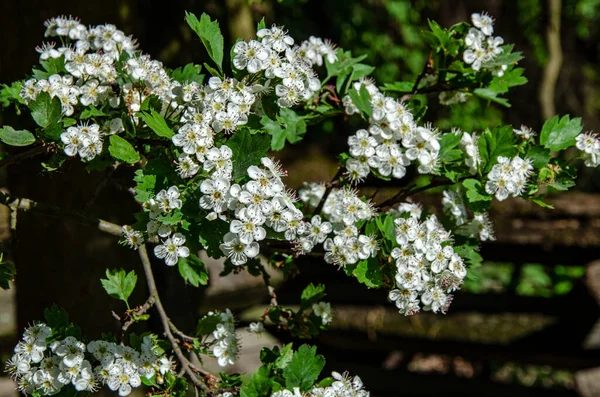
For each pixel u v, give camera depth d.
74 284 0.85
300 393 0.61
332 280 1.28
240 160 0.60
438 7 1.96
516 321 1.24
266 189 0.60
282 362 0.63
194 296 0.91
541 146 0.66
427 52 1.93
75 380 0.62
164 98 0.65
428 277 0.63
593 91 2.57
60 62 0.66
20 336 0.88
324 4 1.95
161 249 0.61
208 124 0.61
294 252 0.70
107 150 0.65
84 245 0.85
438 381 1.40
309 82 0.63
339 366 1.39
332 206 0.69
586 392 1.41
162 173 0.61
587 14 2.49
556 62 2.05
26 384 0.62
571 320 1.23
